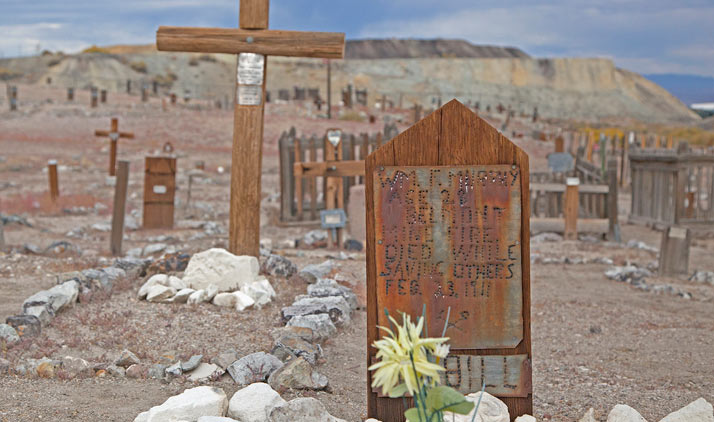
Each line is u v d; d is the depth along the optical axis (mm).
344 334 6258
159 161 15055
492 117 69500
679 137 61562
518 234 3467
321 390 4703
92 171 27625
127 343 5539
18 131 38750
